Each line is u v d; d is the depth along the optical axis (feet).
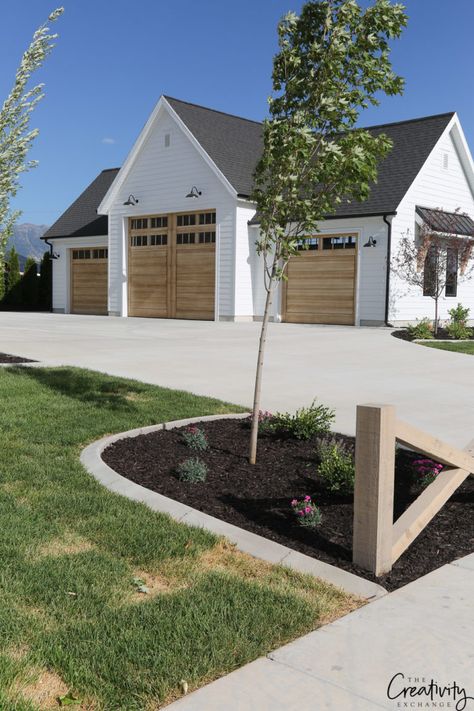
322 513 14.06
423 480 15.80
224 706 7.52
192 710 7.45
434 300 68.28
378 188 65.36
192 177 73.92
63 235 91.40
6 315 83.92
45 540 11.98
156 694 7.72
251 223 72.08
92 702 7.59
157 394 25.75
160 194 77.30
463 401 26.73
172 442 18.98
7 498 13.97
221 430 20.51
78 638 8.77
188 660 8.34
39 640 8.70
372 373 33.88
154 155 77.51
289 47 16.60
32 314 87.81
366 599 10.35
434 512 12.57
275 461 17.56
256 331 57.31
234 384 29.66
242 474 16.48
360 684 7.98
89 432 19.31
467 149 70.49
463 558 11.98
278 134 16.14
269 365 35.94
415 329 53.93
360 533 11.39
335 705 7.55
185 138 74.08
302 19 16.61
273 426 20.10
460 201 71.87
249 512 14.03
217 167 70.69
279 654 8.63
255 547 12.12
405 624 9.50
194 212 75.00
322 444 17.67
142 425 20.54
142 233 80.48
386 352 42.75
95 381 28.12
